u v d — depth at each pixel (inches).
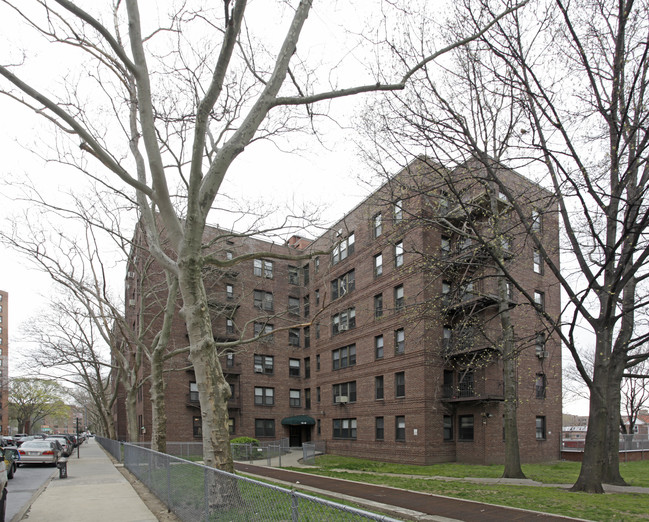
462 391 946.7
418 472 741.9
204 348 350.9
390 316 1047.6
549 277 1032.8
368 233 1149.1
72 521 347.9
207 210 367.2
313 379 1396.4
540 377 987.3
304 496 145.4
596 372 528.1
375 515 116.0
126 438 2069.4
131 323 1630.2
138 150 515.5
